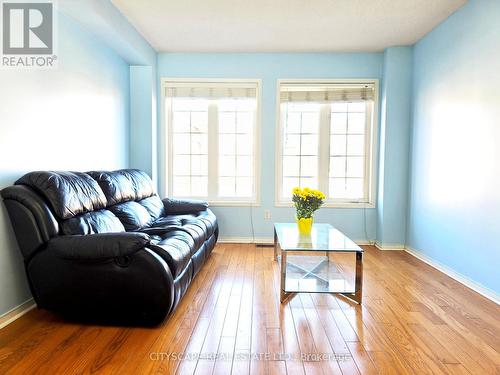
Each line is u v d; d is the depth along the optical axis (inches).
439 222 127.9
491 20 98.3
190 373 62.6
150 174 162.1
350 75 163.2
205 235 118.6
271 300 97.3
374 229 168.6
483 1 101.8
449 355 69.3
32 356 67.3
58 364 64.7
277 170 167.5
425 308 92.5
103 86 132.0
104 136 133.8
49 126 98.5
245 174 172.1
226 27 132.9
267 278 116.0
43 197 80.9
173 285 80.4
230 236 170.2
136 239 76.4
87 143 120.6
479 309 91.9
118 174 121.1
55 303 79.8
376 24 129.1
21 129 87.0
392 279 116.5
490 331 79.6
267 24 129.8
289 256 143.4
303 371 63.6
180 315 87.0
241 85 165.2
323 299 98.6
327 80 163.3
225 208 169.8
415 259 142.1
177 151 172.1
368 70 162.9
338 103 167.0
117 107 145.4
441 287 108.9
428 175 136.6
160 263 77.7
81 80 115.5
